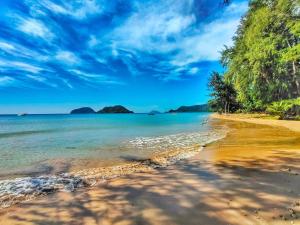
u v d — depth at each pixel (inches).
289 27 1258.0
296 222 171.2
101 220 187.3
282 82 1507.1
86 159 468.8
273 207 197.0
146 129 1244.5
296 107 1417.3
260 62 1435.8
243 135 793.6
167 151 542.3
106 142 724.0
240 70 1710.1
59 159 472.1
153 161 429.4
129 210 203.2
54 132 1163.3
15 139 863.7
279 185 250.8
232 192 235.3
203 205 207.2
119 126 1571.1
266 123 1354.6
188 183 271.1
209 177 292.5
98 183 288.4
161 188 257.6
